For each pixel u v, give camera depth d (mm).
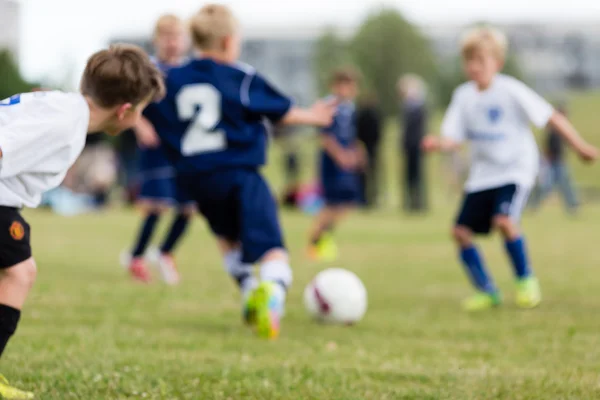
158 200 10156
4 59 47062
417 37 92625
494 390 4566
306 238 18156
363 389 4594
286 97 6809
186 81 6785
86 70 4211
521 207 8766
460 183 41219
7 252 3895
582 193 42219
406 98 26984
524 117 8859
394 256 14164
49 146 3871
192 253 14469
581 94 90875
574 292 9625
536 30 104188
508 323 7348
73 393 4258
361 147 28000
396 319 7551
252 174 6738
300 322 7336
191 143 6719
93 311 7438
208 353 5578
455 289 9969
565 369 5207
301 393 4441
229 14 7039
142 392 4359
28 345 5520
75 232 18328
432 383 4789
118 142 33625
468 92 9102
